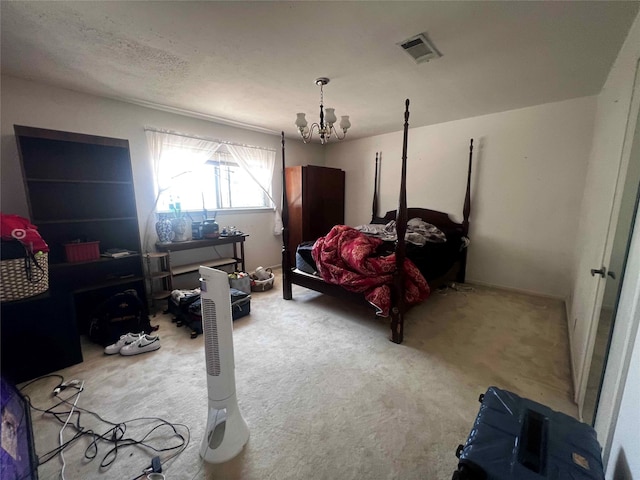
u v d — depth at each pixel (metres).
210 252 3.85
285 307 3.07
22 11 1.50
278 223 4.59
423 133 4.10
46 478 1.20
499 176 3.55
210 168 3.76
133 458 1.29
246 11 1.52
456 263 3.71
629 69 1.57
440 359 2.07
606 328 1.26
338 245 2.71
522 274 3.52
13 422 1.30
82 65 2.13
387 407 1.60
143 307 2.49
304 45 1.87
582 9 1.50
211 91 2.66
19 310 1.79
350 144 4.97
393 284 2.28
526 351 2.18
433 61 2.11
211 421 1.31
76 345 2.02
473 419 1.51
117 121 2.90
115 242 2.90
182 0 1.43
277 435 1.42
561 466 0.81
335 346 2.26
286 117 3.49
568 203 3.14
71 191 2.63
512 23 1.63
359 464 1.26
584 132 2.96
